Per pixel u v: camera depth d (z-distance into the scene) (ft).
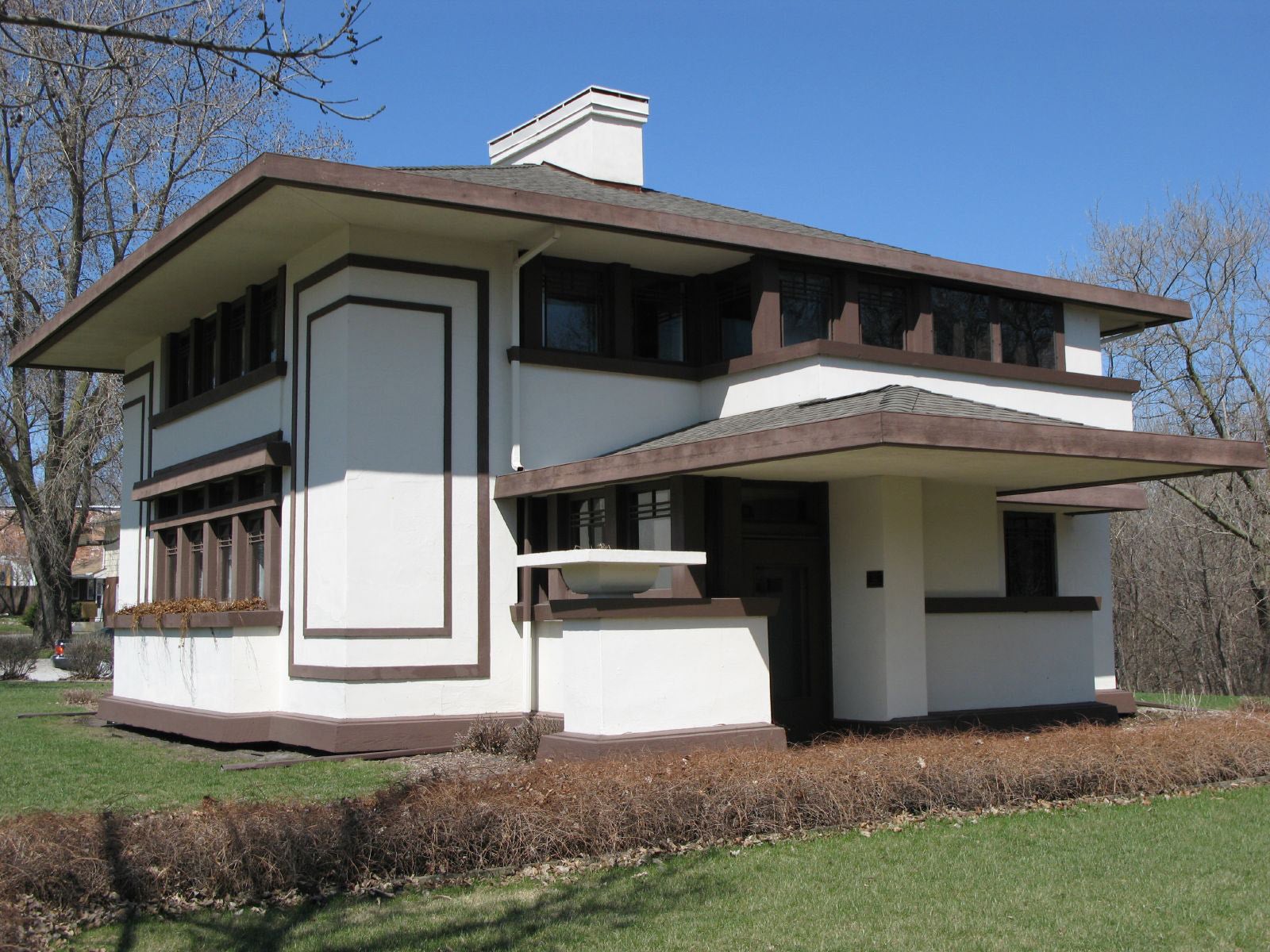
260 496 47.47
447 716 42.32
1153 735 35.40
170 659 50.11
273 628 45.09
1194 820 29.22
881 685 43.14
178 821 22.91
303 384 44.65
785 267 47.42
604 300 47.62
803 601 45.03
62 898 21.07
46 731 51.90
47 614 108.17
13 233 91.09
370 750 40.55
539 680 43.52
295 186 37.96
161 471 57.06
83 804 31.50
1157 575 107.34
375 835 23.32
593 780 26.68
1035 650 49.78
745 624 38.09
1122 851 26.07
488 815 24.43
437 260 43.86
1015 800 30.50
